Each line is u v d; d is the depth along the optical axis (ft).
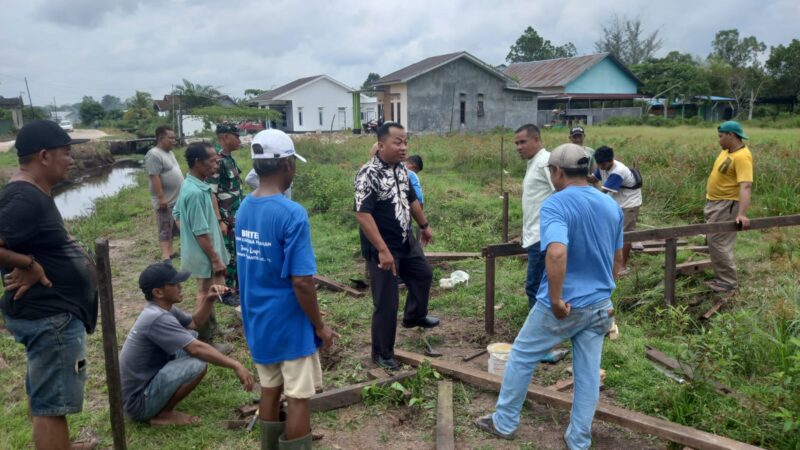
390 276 15.44
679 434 11.37
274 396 11.03
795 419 11.74
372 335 15.84
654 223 33.35
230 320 19.70
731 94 173.78
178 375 12.98
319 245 29.86
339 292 22.41
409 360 15.89
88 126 221.05
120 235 35.91
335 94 177.27
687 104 167.12
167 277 13.00
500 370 14.90
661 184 37.55
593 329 11.22
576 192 11.03
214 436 12.91
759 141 63.98
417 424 13.21
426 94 114.73
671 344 16.44
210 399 14.47
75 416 13.69
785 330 15.88
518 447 12.12
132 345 13.05
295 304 10.38
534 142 16.08
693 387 13.23
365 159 68.39
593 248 10.91
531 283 16.66
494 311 19.40
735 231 19.29
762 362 14.71
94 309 11.61
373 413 13.66
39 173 10.43
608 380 14.65
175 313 14.03
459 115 118.11
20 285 10.29
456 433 12.70
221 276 17.58
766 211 32.09
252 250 10.38
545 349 11.51
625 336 17.16
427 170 58.13
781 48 171.53
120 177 82.74
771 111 166.81
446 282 22.84
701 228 18.76
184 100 159.53
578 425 11.46
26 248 10.29
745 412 12.36
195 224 16.89
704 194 35.60
